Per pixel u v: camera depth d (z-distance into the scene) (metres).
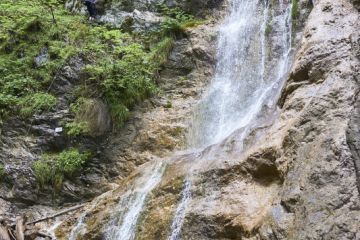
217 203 5.27
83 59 9.30
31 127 8.36
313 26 6.35
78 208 7.36
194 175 5.80
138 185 6.64
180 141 8.16
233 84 8.96
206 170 5.71
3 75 9.09
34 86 8.93
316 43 5.93
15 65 9.28
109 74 8.91
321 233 3.87
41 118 8.44
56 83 8.95
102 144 8.34
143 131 8.43
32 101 8.60
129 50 9.60
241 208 5.01
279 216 4.35
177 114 8.67
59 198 7.75
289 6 9.41
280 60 8.71
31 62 9.27
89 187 7.84
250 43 9.42
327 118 4.79
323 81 5.44
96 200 7.32
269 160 5.22
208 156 6.12
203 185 5.60
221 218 5.04
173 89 9.33
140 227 5.83
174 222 5.46
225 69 9.44
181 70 9.64
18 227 6.95
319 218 3.98
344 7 6.46
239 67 9.21
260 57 9.05
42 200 7.72
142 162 8.00
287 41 8.88
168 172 6.38
